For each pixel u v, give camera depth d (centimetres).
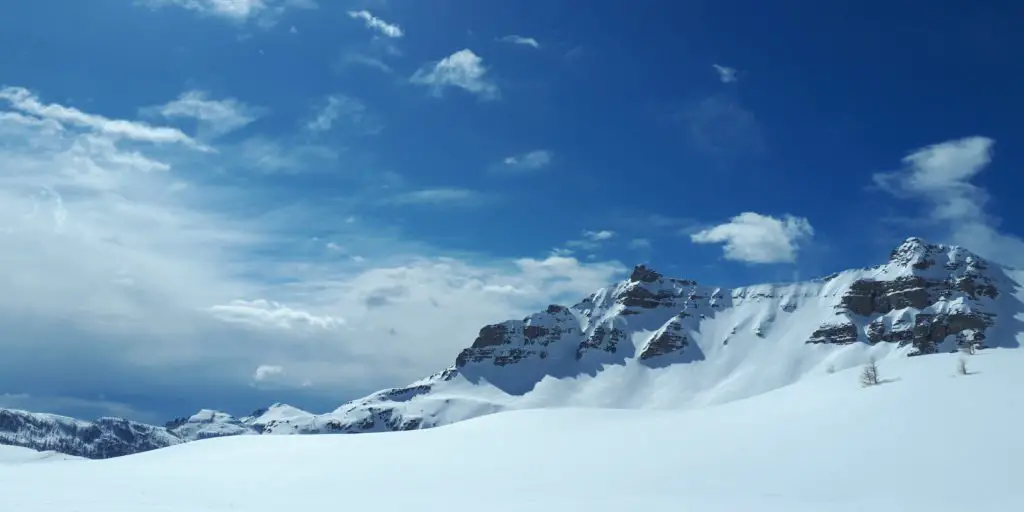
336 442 13875
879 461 7950
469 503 6869
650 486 8000
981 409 8944
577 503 6756
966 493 6688
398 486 8681
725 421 11375
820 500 6806
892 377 11438
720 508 6319
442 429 14562
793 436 9519
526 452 11238
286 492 8138
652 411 14062
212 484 9062
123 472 11194
